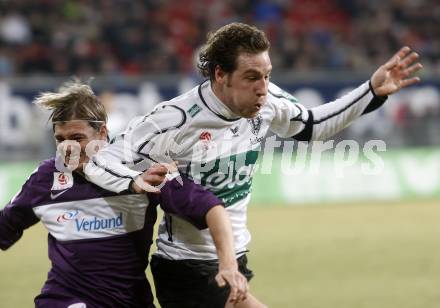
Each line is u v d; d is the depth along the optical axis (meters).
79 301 12.30
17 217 12.77
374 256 28.75
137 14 63.44
